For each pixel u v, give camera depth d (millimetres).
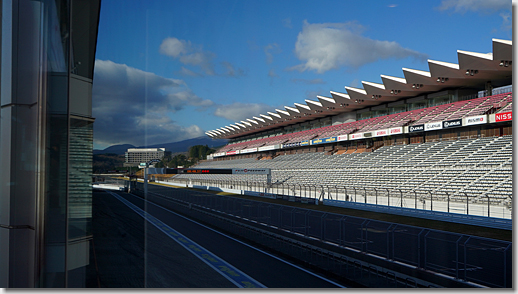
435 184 19438
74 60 2186
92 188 2240
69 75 2160
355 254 7605
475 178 17891
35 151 2152
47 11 2150
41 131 2141
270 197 23469
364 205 17719
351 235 9672
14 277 2180
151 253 8875
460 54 21156
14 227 2172
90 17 2180
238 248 9375
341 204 19141
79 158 2195
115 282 3031
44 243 2156
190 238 10922
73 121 2191
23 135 2158
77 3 2172
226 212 15242
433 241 8602
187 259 8234
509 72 21797
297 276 6617
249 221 12734
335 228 10789
